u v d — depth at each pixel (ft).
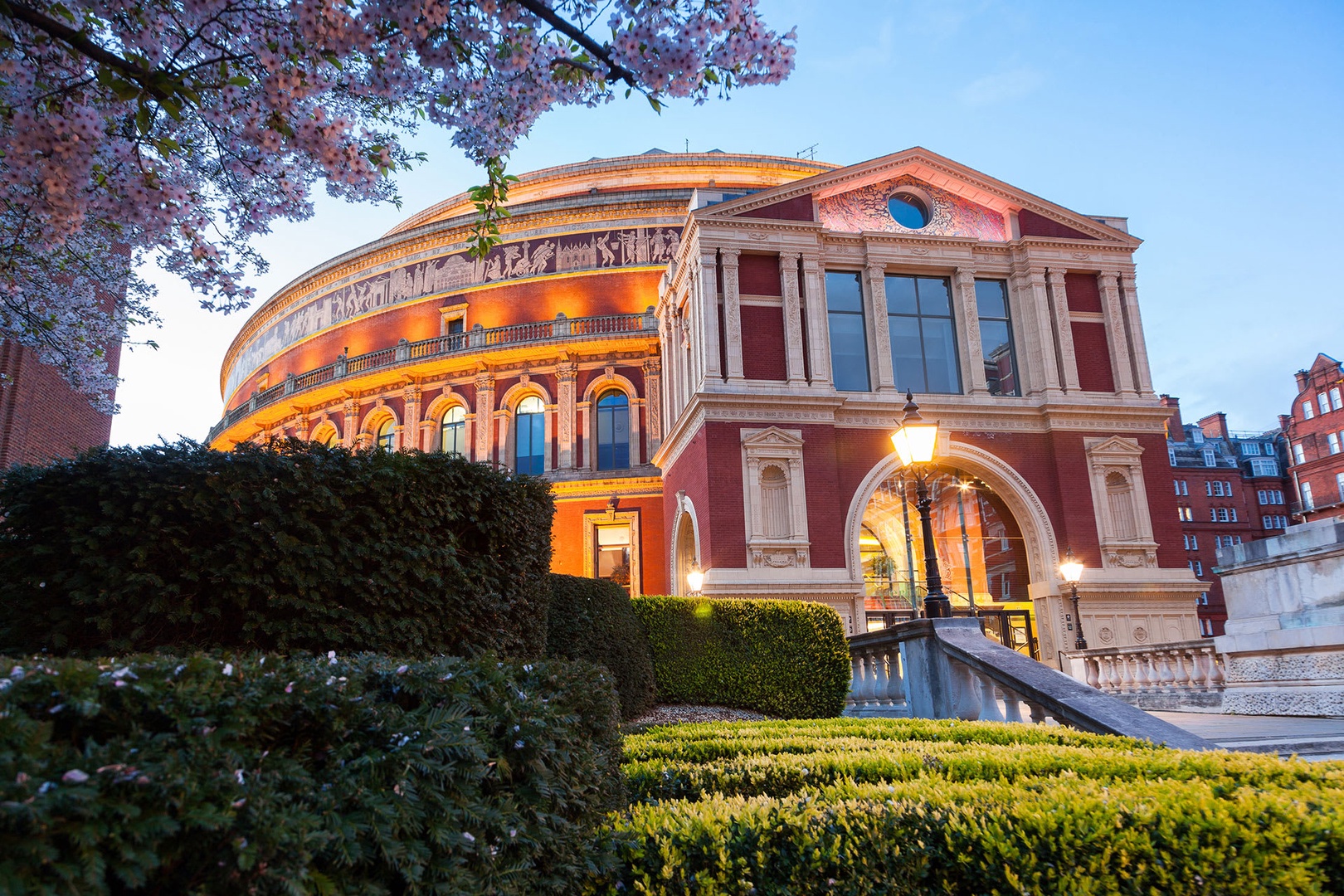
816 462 76.64
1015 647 80.43
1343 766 15.15
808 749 19.84
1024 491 80.48
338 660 10.59
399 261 126.82
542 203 119.24
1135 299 87.25
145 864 6.04
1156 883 11.02
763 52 14.74
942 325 85.30
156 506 20.08
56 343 33.83
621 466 108.17
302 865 6.88
